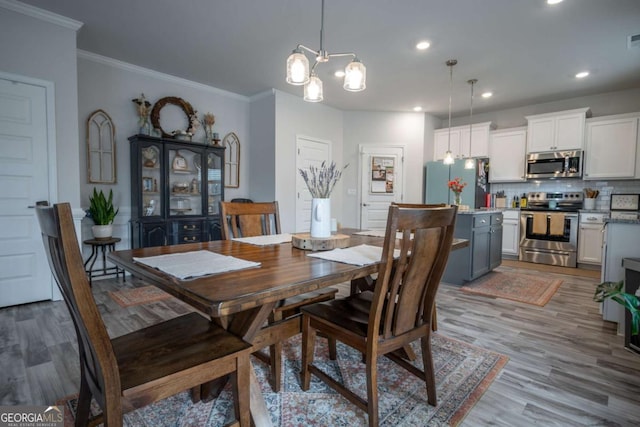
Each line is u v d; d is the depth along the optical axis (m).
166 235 3.89
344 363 1.90
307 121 5.16
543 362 1.94
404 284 1.32
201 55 3.62
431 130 6.00
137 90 3.96
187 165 4.20
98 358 0.83
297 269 1.21
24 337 2.20
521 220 5.04
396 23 2.89
